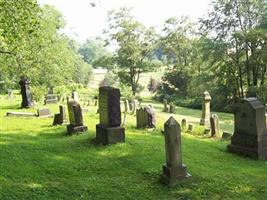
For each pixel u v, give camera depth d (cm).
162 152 1229
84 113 2494
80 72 7906
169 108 3988
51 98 3391
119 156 1196
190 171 1020
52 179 977
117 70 6862
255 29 3906
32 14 1512
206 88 4700
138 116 1836
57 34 3962
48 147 1324
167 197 873
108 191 902
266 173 1041
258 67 4203
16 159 1148
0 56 2730
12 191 879
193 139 1593
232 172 1038
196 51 5350
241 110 1252
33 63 3002
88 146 1330
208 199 856
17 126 1856
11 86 4441
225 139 1639
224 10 4162
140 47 6391
